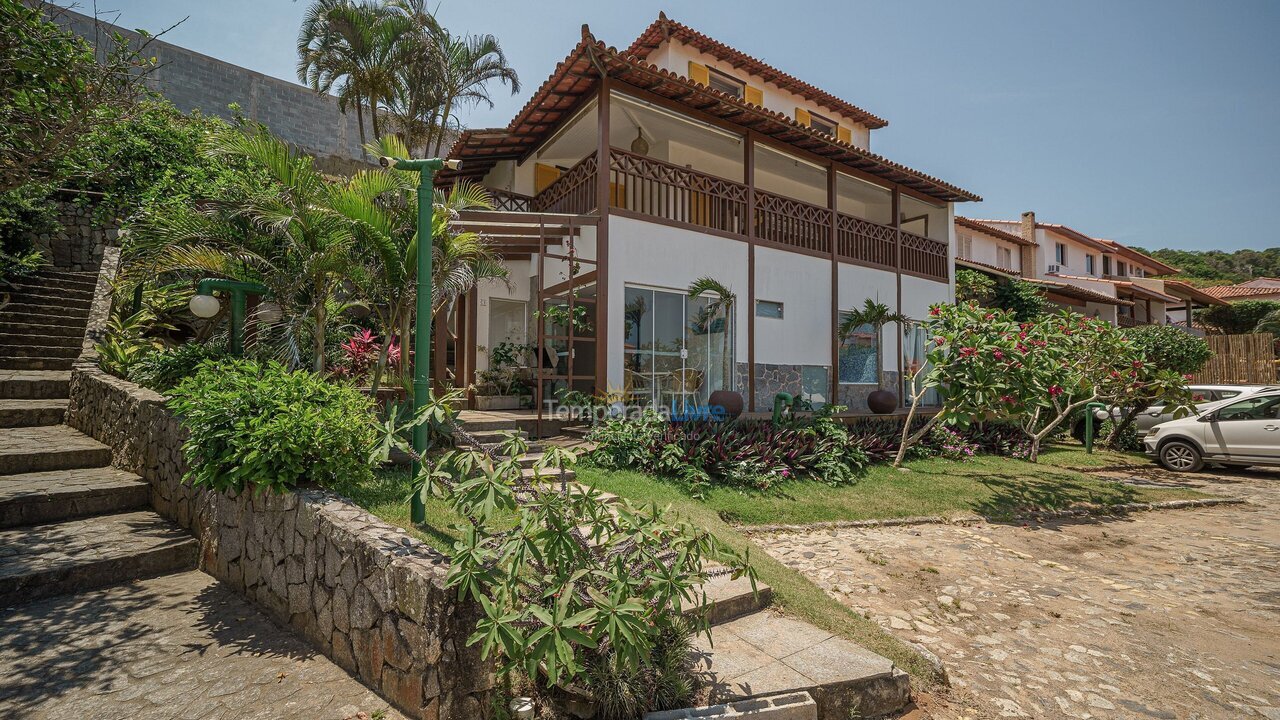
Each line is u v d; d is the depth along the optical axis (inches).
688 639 145.6
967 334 343.6
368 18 614.2
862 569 224.2
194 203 281.3
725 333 430.3
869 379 537.3
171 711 105.2
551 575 124.6
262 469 142.1
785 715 120.3
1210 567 237.6
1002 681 149.9
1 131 202.5
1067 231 1003.3
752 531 258.1
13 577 139.3
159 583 158.4
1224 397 480.1
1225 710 138.8
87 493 186.2
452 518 179.0
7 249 381.7
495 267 365.4
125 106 236.8
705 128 439.5
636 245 385.4
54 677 113.0
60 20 335.6
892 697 135.5
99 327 303.0
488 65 668.1
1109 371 409.4
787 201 483.8
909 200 634.8
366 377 323.3
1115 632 178.9
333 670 122.2
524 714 110.1
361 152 772.6
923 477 362.3
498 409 434.6
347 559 123.6
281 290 253.0
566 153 482.0
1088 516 314.5
